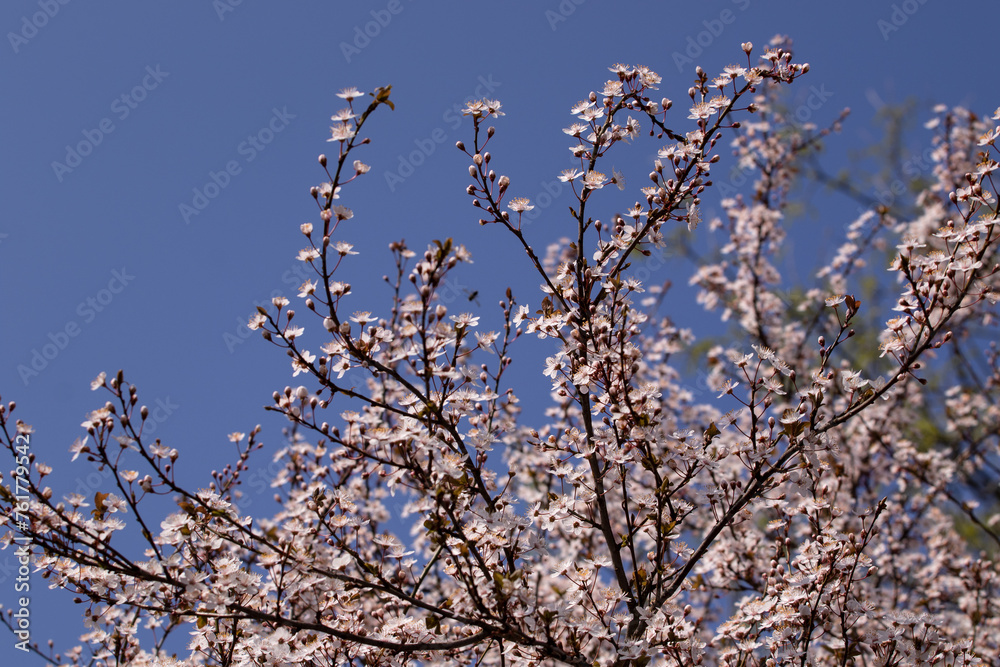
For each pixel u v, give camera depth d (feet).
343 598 12.13
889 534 21.38
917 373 26.81
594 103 11.89
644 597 11.72
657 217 11.88
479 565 10.72
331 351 10.55
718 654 15.72
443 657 11.90
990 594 20.72
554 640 10.92
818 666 11.83
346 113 10.45
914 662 11.87
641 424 11.42
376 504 17.53
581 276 12.17
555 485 18.03
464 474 10.51
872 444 23.81
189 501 10.75
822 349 11.55
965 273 10.93
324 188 10.47
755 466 11.71
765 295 28.19
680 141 12.00
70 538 9.93
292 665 11.64
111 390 10.14
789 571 12.42
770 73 11.90
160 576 10.07
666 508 13.30
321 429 10.55
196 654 13.20
